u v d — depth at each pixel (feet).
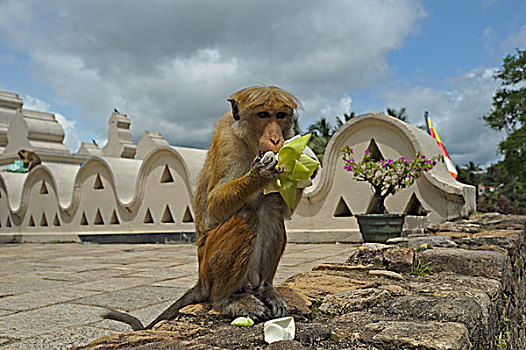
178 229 13.94
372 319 2.72
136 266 8.38
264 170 2.93
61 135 23.76
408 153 11.30
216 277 3.12
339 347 2.28
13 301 5.37
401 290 3.47
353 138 12.09
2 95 24.89
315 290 3.57
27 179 18.33
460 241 6.43
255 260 3.38
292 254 9.36
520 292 7.18
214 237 3.16
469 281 3.93
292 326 2.40
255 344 2.31
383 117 11.44
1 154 24.12
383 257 4.78
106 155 25.11
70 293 5.80
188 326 2.80
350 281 3.87
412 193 11.30
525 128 29.27
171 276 7.04
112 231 15.53
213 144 3.52
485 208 33.19
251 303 3.02
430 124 17.15
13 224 18.97
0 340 3.83
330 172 12.29
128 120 25.14
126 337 2.48
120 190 15.25
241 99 3.35
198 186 3.67
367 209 11.80
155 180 14.56
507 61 29.96
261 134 3.26
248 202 3.24
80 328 4.17
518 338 6.11
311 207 12.55
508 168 31.30
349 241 11.79
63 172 17.88
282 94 3.27
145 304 5.08
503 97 30.55
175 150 13.84
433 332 2.31
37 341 3.78
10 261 9.93
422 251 5.25
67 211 16.74
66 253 11.81
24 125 22.84
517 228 8.87
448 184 10.70
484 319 2.93
